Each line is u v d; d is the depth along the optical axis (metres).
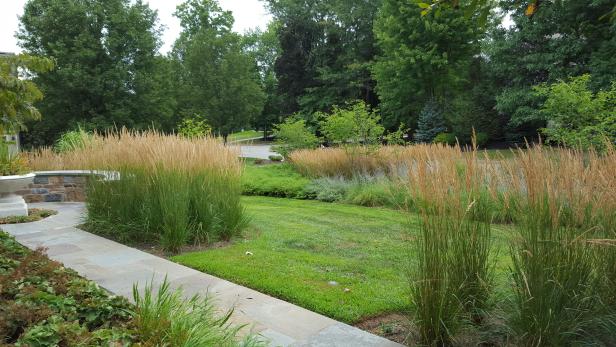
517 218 2.63
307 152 13.38
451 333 2.63
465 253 2.68
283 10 36.91
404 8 23.16
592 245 2.46
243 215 6.08
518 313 2.53
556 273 2.41
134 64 22.47
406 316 3.15
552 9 17.14
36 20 20.06
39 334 2.07
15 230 6.04
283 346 2.61
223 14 31.66
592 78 16.58
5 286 2.86
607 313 2.48
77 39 19.97
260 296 3.50
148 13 23.67
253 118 31.12
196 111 25.81
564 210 2.46
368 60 33.41
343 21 33.25
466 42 23.23
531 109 19.33
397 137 12.92
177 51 34.97
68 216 7.18
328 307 3.28
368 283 3.87
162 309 2.47
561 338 2.41
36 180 8.81
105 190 6.01
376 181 10.42
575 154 2.77
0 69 5.25
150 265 4.35
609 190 2.51
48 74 19.45
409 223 3.01
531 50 19.66
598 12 16.59
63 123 20.73
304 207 9.13
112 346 2.07
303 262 4.55
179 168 5.51
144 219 5.44
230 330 2.50
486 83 24.44
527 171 2.57
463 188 2.81
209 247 5.28
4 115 5.43
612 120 9.30
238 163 6.20
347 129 12.01
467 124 22.91
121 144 6.53
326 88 34.31
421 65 23.80
